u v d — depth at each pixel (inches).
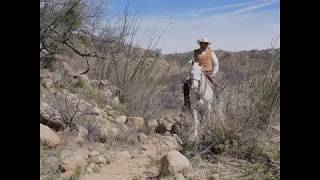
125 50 536.7
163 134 418.6
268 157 310.5
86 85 477.4
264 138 351.3
